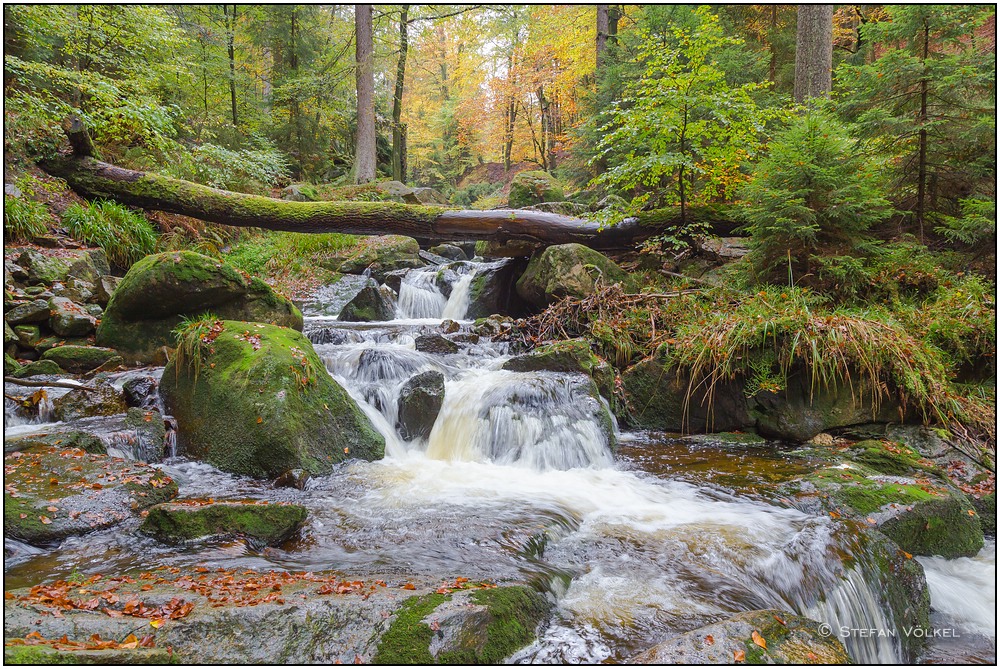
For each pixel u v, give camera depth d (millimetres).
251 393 4781
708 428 6043
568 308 7719
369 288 10008
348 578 2852
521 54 24172
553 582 2963
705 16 7930
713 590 2984
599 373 6223
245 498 4082
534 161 28406
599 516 3900
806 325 5574
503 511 3871
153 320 6535
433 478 4648
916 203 7207
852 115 7555
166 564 3014
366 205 9844
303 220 9844
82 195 9445
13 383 5617
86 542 3328
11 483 3699
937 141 6824
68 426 4949
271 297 7121
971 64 6484
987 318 5586
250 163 12242
